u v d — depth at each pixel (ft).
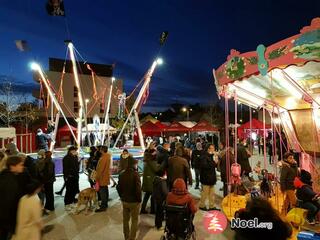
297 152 32.73
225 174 31.22
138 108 57.41
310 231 20.17
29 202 14.35
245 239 10.46
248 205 11.22
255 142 85.35
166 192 23.71
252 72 20.95
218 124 154.71
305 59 17.66
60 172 49.60
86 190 28.48
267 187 28.12
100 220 26.25
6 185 16.22
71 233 23.18
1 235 16.38
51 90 54.70
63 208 29.89
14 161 16.62
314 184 26.84
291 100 28.40
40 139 58.03
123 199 21.03
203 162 28.53
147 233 23.11
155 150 28.30
